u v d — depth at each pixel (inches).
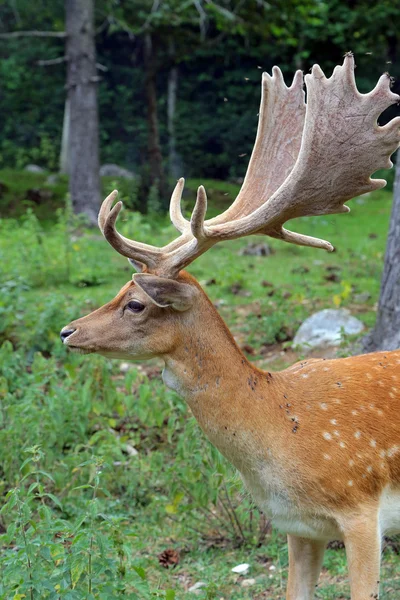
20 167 886.4
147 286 150.3
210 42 772.6
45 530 156.9
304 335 320.2
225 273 429.1
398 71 810.2
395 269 280.8
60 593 144.6
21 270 440.8
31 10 865.5
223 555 204.1
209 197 725.9
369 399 157.2
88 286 438.9
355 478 152.2
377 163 154.3
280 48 805.9
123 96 890.1
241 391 153.9
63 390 235.3
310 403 156.0
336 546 205.0
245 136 820.0
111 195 162.4
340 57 778.2
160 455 226.7
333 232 591.8
